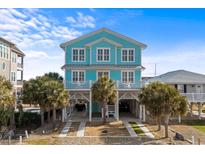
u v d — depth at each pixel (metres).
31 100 25.48
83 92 29.36
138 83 29.38
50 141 20.23
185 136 21.95
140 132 23.41
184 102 21.33
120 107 37.66
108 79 26.92
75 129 24.66
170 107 20.94
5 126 24.84
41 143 19.52
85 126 25.94
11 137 22.41
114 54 32.78
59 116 32.75
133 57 32.91
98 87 26.36
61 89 25.36
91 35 33.09
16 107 32.06
